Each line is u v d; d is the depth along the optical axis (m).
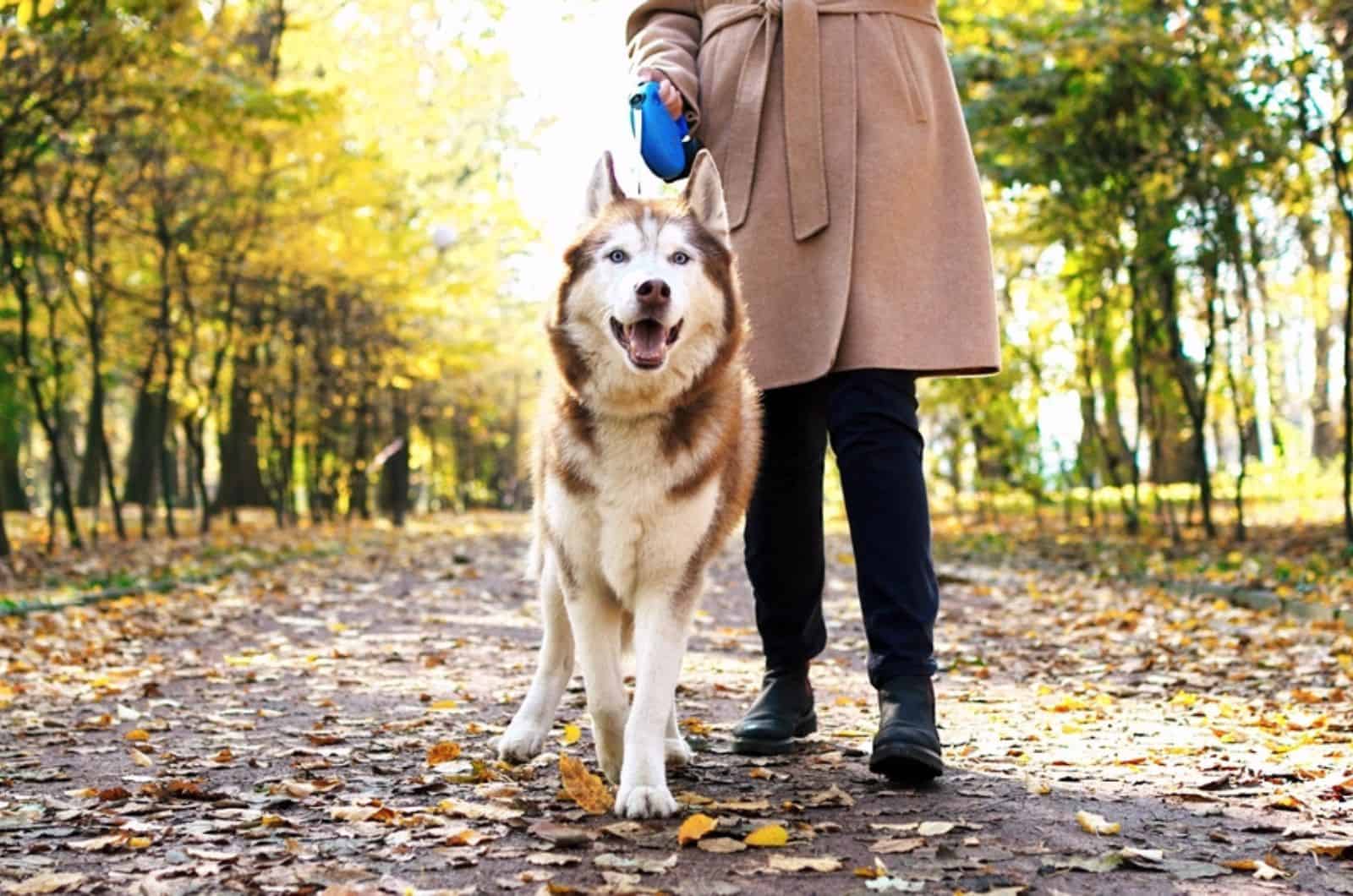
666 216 3.66
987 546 15.99
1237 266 14.71
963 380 18.23
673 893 2.67
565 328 3.63
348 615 9.49
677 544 3.49
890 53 3.96
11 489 30.02
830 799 3.40
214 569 12.70
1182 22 12.23
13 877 2.90
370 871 2.90
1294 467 26.09
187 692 5.98
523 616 9.38
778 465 4.13
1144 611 9.00
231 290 18.47
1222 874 2.77
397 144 21.12
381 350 22.95
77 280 18.14
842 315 3.81
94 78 11.65
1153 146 13.88
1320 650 6.78
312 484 27.58
